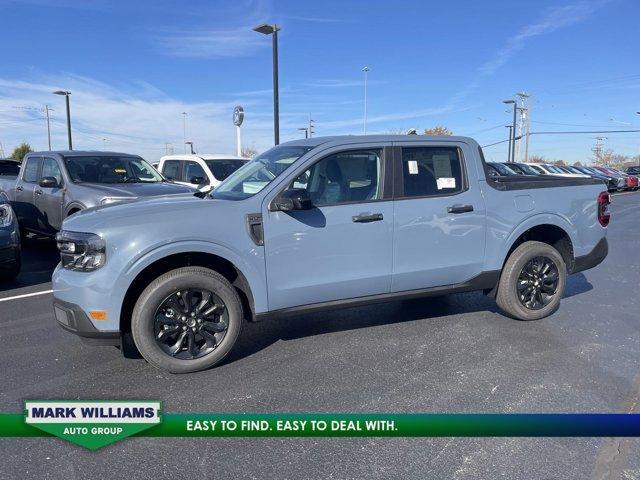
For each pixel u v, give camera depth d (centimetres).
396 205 450
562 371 404
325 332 495
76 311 381
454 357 432
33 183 930
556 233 543
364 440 309
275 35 1633
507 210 496
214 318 412
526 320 525
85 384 385
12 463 287
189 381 390
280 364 420
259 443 307
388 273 453
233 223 403
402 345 461
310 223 423
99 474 278
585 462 286
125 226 383
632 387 377
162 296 388
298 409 346
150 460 290
